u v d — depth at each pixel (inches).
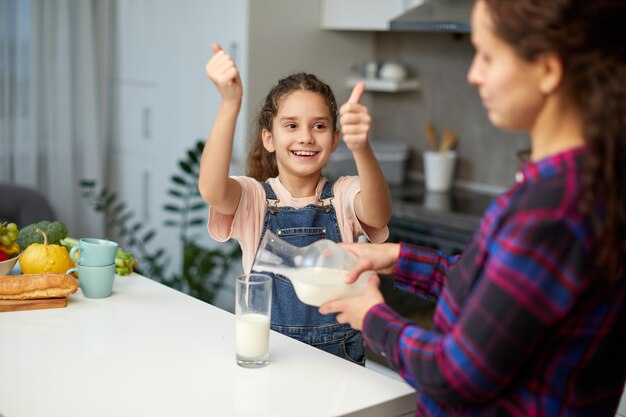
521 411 41.9
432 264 54.7
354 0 142.8
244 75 140.3
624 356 44.0
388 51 159.6
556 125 39.9
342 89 154.7
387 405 51.3
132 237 161.3
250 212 73.2
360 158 65.4
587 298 39.4
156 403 49.2
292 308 69.6
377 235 75.4
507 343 38.8
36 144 169.0
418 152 159.0
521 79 39.3
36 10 164.9
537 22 37.6
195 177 147.0
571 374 41.4
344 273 53.4
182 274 156.4
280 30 142.9
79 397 49.8
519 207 39.4
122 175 176.4
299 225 73.7
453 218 123.1
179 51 156.1
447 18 126.2
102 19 172.4
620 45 38.2
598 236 37.7
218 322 65.1
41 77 168.9
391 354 45.1
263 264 55.9
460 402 41.9
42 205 138.3
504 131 145.2
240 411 48.5
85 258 69.9
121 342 59.6
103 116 175.6
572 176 38.3
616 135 37.6
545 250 38.0
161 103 163.0
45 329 62.0
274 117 74.7
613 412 44.9
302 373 54.9
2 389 50.6
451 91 152.3
